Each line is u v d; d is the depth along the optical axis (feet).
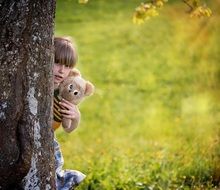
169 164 41.63
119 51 110.73
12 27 21.89
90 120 83.76
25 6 21.99
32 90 22.34
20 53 21.99
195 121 79.71
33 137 22.44
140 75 102.06
